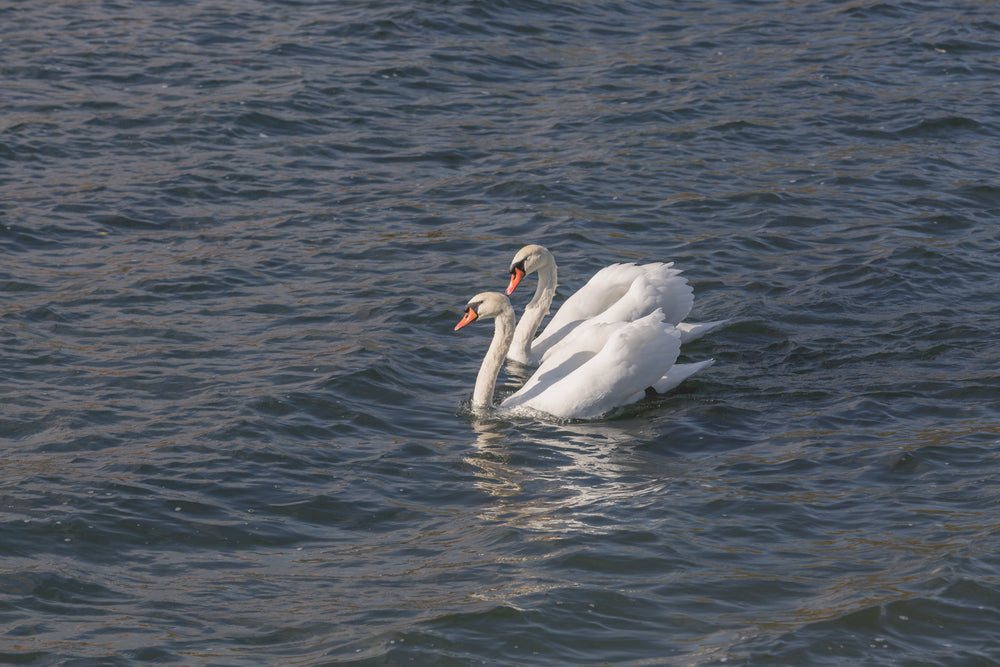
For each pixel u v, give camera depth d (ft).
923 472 46.83
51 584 38.88
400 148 88.99
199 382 55.01
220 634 36.32
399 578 39.70
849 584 38.83
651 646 35.68
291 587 39.22
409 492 46.21
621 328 54.65
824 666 34.65
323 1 122.72
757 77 104.42
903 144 90.48
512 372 59.88
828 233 75.25
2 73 100.01
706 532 42.52
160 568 40.29
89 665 34.47
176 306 63.77
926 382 55.52
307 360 57.62
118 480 45.85
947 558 40.01
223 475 46.73
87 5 119.85
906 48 111.96
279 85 99.30
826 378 56.59
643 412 53.93
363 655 35.12
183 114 92.79
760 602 37.99
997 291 66.59
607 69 106.42
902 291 66.39
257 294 65.77
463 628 36.40
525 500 45.37
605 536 42.19
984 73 105.70
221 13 118.32
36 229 72.90
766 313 63.87
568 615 37.17
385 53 108.17
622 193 81.30
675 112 96.02
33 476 45.96
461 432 51.83
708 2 127.65
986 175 84.74
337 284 67.41
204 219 75.97
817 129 92.99
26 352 57.57
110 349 58.44
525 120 94.84
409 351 59.57
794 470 47.47
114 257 69.87
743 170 85.46
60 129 89.15
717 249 72.74
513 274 60.08
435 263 70.64
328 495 45.70
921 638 35.96
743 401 54.60
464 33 113.80
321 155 87.20
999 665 34.71
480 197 80.84
